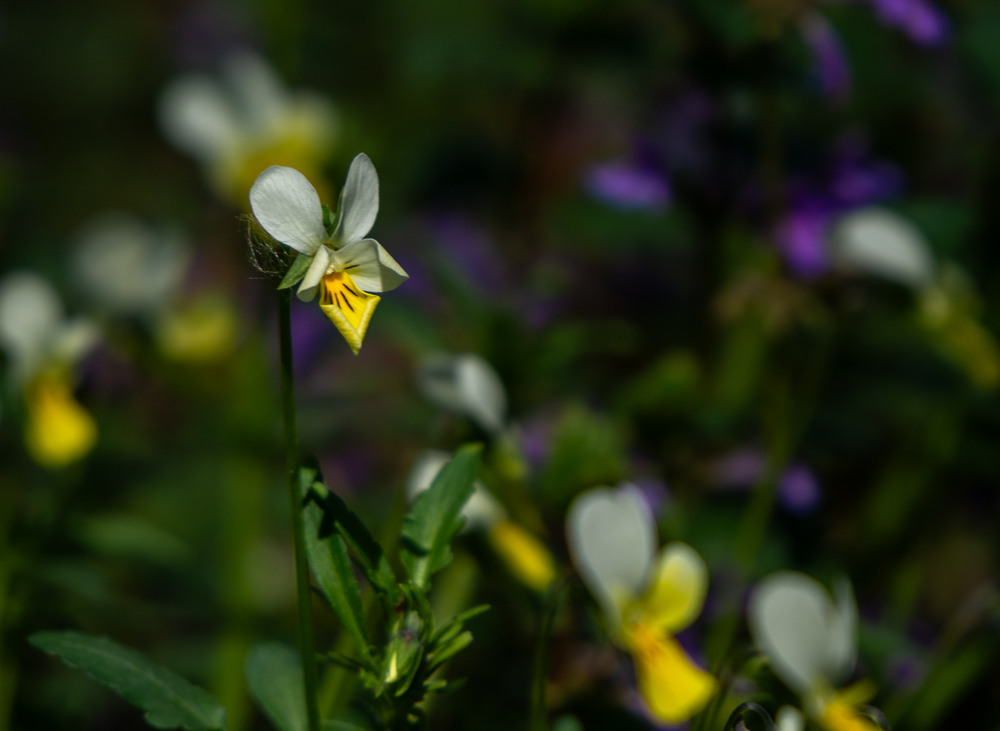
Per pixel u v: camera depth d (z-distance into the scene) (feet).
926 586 2.11
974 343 1.77
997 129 2.14
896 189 1.92
